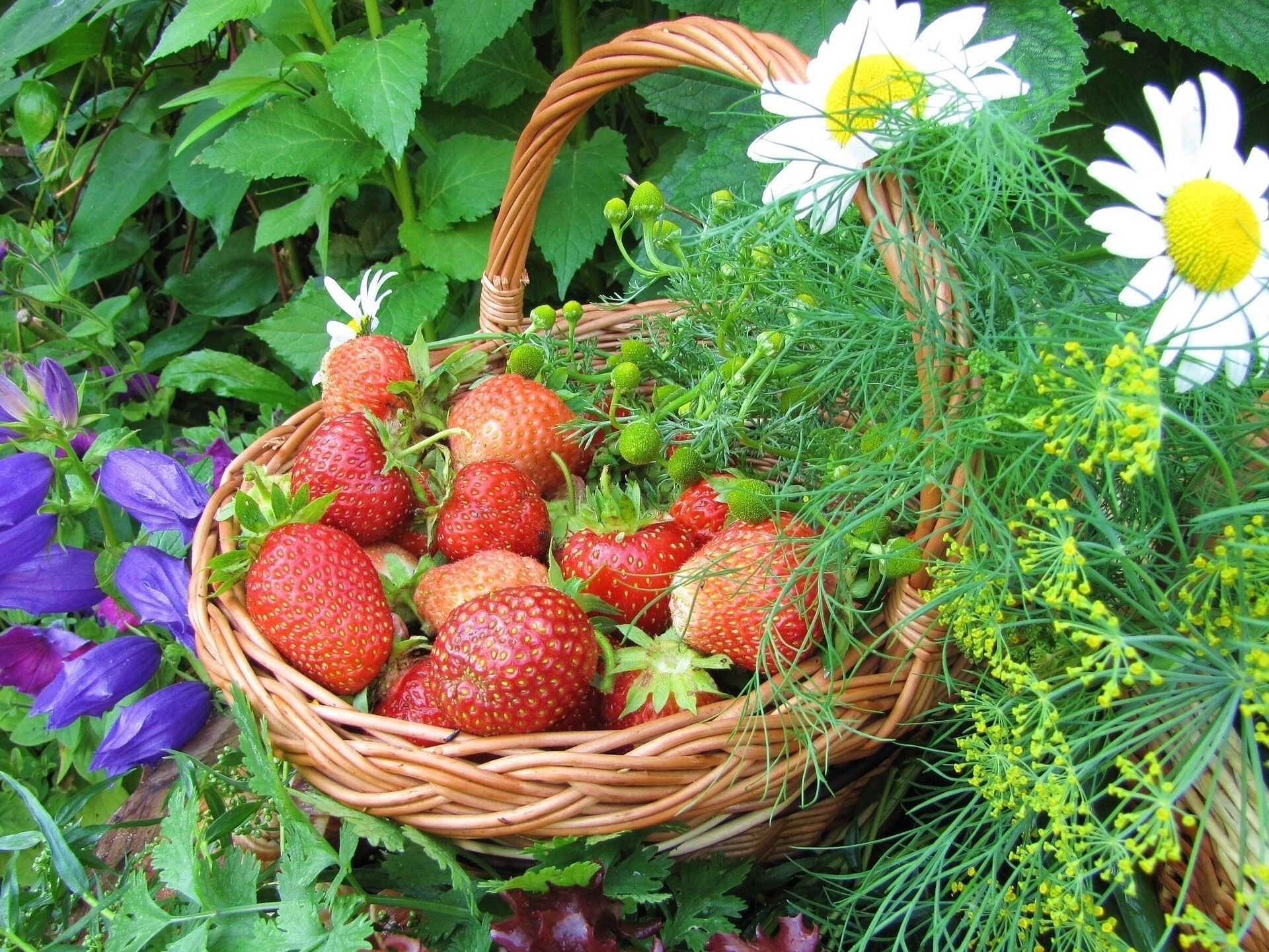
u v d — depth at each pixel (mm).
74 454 397
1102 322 282
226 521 355
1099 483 289
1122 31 469
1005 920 287
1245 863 240
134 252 652
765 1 418
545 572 359
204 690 374
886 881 310
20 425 387
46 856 330
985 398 282
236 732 440
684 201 444
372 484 365
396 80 453
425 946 311
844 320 323
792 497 324
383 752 302
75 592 406
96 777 461
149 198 610
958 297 281
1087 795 295
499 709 308
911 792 352
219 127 574
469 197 502
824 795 333
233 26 639
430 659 327
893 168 282
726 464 368
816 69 295
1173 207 262
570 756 295
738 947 305
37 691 419
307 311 511
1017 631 297
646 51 331
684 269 369
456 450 389
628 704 324
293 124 492
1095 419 252
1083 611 265
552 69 625
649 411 404
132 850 401
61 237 653
